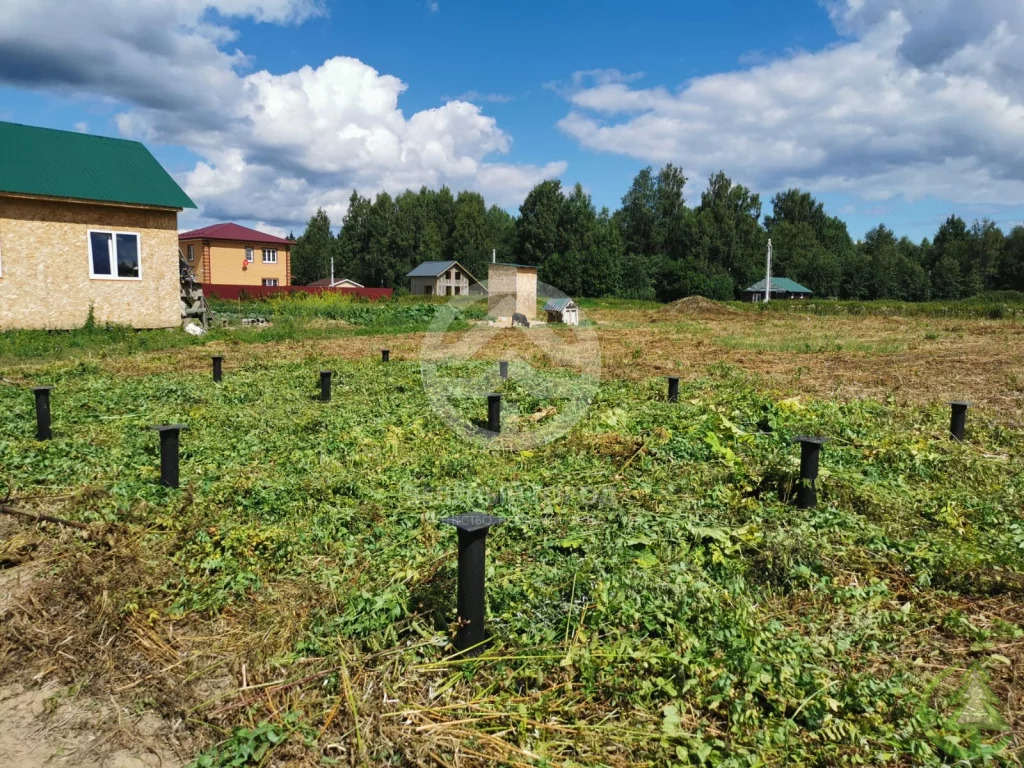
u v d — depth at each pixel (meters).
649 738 2.72
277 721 2.89
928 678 3.12
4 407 9.12
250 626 3.65
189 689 3.14
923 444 6.82
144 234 20.19
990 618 3.71
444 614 3.60
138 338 18.33
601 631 3.46
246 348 18.17
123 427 8.02
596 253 67.69
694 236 81.81
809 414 8.43
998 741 2.71
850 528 4.81
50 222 18.45
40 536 4.79
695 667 3.03
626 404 9.44
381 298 41.62
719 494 5.41
